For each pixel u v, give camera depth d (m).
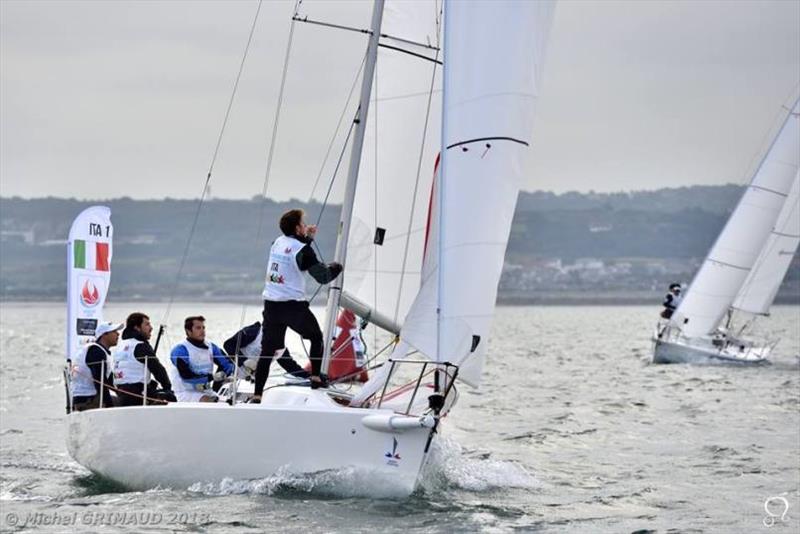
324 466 44.00
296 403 45.41
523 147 43.56
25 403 88.12
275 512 42.62
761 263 141.25
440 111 51.09
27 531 41.66
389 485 43.53
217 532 40.56
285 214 47.41
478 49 43.41
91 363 51.84
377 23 47.94
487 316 43.28
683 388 102.62
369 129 50.69
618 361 144.50
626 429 72.81
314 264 46.19
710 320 137.25
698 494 50.56
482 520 43.22
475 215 43.16
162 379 49.75
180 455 45.66
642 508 47.47
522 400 92.81
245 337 50.75
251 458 44.69
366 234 50.53
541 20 43.53
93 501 45.59
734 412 82.69
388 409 45.12
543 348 185.50
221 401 50.06
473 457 60.09
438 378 43.50
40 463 57.00
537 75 43.66
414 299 49.12
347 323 56.47
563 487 51.59
